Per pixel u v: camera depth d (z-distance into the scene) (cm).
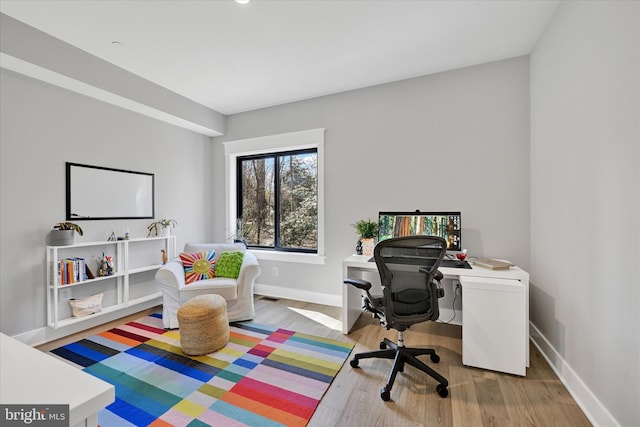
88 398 53
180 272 306
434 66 286
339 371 208
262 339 259
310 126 362
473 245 285
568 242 189
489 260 253
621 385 137
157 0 193
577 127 178
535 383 192
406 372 206
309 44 247
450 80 293
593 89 161
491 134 279
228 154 420
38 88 252
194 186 405
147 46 248
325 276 358
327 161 352
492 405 171
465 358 212
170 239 365
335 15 210
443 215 289
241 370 208
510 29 228
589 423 157
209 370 208
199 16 210
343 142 344
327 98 352
